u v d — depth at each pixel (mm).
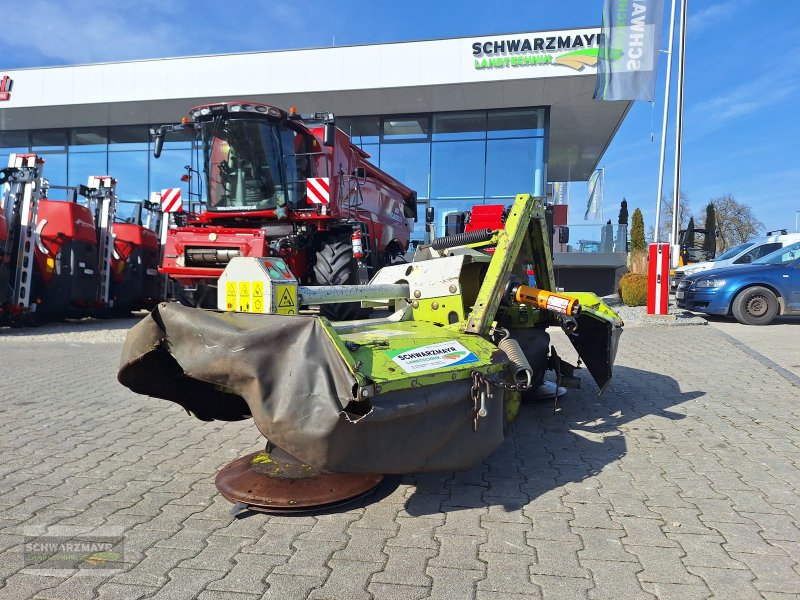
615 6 12555
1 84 19719
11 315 10578
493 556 2539
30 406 5316
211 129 9203
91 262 11508
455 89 17641
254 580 2346
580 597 2215
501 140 19609
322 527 2832
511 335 4617
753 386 5828
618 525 2840
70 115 20781
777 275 10688
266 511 2977
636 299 13812
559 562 2484
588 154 25328
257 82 18469
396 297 3971
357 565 2465
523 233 4148
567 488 3320
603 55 12711
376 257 13062
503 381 3125
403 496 3209
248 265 2891
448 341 3074
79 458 3877
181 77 18891
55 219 10875
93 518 2936
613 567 2439
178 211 9812
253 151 9203
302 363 2428
